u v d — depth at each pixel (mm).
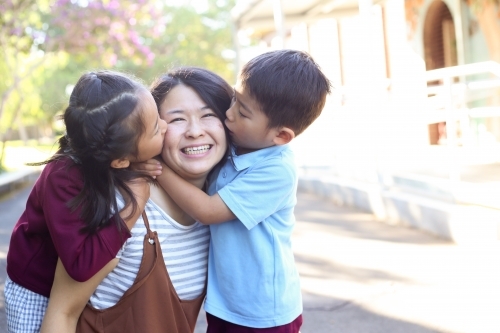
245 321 2217
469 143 10055
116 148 1874
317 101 2234
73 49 15156
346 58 15156
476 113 5996
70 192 1890
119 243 1904
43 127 46219
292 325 2322
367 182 8281
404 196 6980
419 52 11867
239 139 2254
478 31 10164
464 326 3852
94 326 1997
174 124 2127
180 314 2131
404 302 4332
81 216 1859
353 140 9023
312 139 11094
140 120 1894
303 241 6371
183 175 2168
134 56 16203
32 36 14508
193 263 2209
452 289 4543
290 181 2270
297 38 18219
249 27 13914
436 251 5602
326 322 4031
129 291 1990
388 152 8930
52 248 2059
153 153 1990
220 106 2209
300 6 13039
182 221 2186
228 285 2219
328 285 4812
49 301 1956
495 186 6137
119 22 15211
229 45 33969
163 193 2137
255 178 2207
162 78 2207
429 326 3889
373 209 7637
